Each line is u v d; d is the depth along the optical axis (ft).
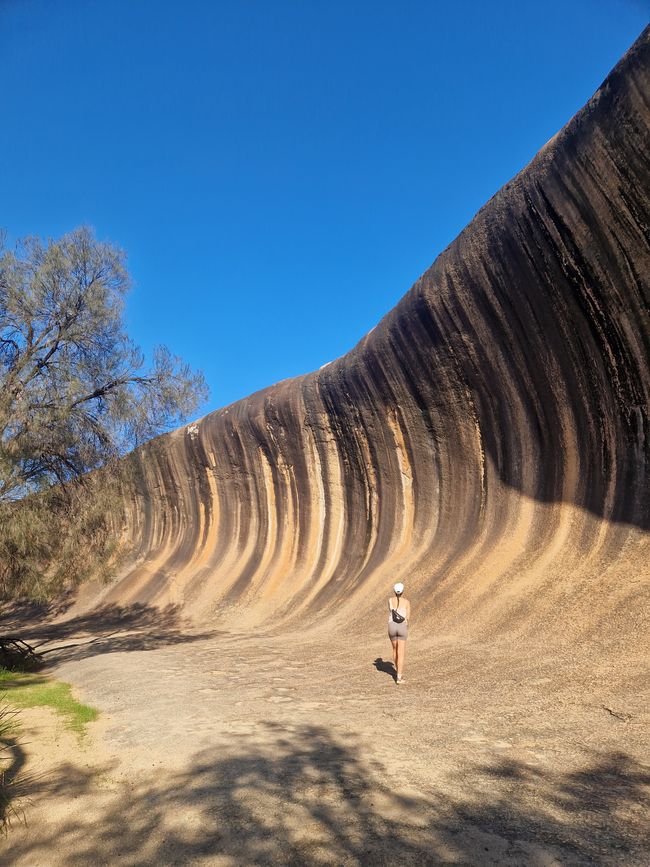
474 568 51.57
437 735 21.02
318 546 82.23
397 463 70.38
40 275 47.16
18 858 13.51
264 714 26.05
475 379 58.23
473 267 54.08
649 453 41.29
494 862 11.49
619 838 12.25
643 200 38.81
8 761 20.15
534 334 50.42
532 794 14.98
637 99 37.04
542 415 51.78
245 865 12.16
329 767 17.71
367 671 36.09
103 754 20.92
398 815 13.96
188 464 110.11
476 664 33.17
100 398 50.24
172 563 107.65
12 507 42.34
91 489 46.62
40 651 65.82
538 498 51.37
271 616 74.84
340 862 11.93
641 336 41.29
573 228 43.91
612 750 18.31
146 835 13.97
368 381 71.72
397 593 32.40
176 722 25.18
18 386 43.52
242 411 96.94
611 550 40.29
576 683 26.48
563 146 43.19
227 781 16.94
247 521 98.02
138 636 74.23
